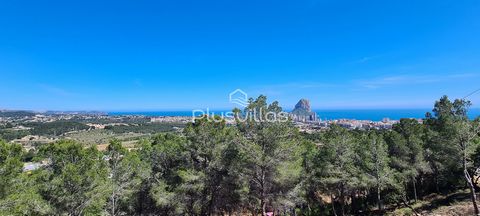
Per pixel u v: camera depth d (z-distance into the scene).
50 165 18.55
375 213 32.44
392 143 33.72
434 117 41.62
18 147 15.48
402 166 32.22
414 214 28.28
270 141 19.08
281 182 19.55
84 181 17.12
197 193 21.39
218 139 21.36
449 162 27.80
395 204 34.50
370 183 29.38
